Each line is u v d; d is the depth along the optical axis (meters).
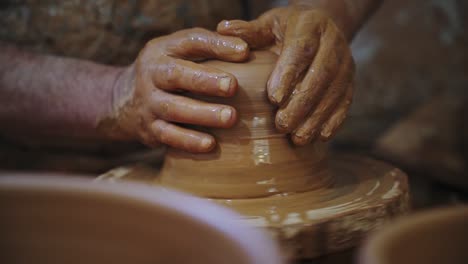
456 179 2.79
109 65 1.62
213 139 1.12
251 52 1.18
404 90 3.18
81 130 1.51
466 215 0.56
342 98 1.20
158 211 0.57
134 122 1.31
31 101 1.52
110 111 1.39
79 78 1.49
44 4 1.57
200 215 0.54
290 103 1.11
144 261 0.58
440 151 2.82
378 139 3.01
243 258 0.47
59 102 1.50
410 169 2.84
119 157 1.80
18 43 1.62
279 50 1.21
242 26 1.16
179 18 1.61
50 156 1.77
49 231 0.60
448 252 0.55
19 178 0.61
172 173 1.19
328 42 1.18
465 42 3.17
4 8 1.61
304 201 1.10
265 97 1.12
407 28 3.22
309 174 1.15
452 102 2.97
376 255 0.46
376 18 3.28
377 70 3.20
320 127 1.17
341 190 1.16
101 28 1.58
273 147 1.12
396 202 1.08
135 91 1.26
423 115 2.94
